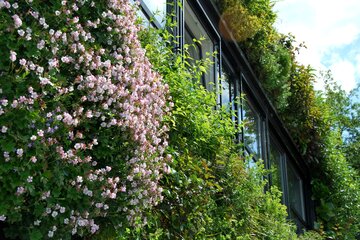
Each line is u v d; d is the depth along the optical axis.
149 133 4.07
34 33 3.19
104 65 3.65
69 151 3.28
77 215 3.42
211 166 5.90
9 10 3.14
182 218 4.96
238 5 9.07
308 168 13.28
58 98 3.23
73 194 3.34
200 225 5.17
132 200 3.85
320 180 13.21
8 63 3.09
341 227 12.02
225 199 6.05
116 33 3.94
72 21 3.48
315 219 13.12
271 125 11.15
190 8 7.73
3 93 3.02
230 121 6.78
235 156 6.44
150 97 4.16
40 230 3.29
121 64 3.88
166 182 4.90
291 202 12.23
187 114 5.37
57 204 3.27
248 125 9.69
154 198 4.11
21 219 3.22
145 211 4.29
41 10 3.34
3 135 3.01
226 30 8.77
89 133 3.65
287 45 12.24
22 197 3.09
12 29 3.07
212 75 8.09
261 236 7.20
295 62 12.31
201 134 5.57
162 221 4.91
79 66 3.52
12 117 3.00
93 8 3.81
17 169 3.03
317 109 12.76
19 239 3.58
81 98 3.46
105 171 3.60
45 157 3.18
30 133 3.08
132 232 4.26
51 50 3.29
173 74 5.37
